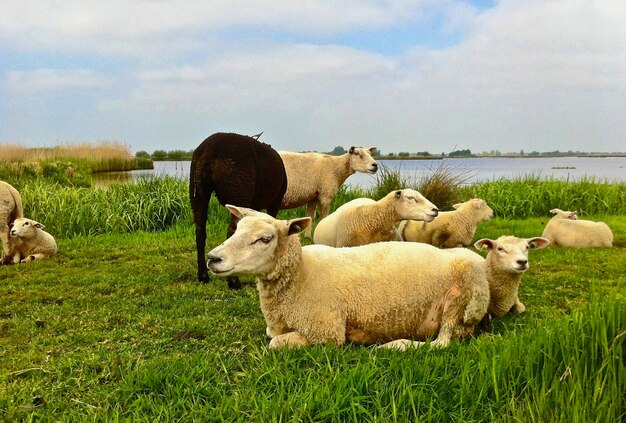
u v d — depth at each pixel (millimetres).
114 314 2787
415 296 2221
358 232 3631
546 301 2902
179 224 5723
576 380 1701
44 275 3719
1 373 2084
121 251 4477
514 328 2404
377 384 1777
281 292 2172
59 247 4758
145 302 2996
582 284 3227
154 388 1869
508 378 1800
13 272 3873
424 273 2244
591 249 4344
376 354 2023
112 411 1753
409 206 3547
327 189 5160
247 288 3219
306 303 2158
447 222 4320
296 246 2156
